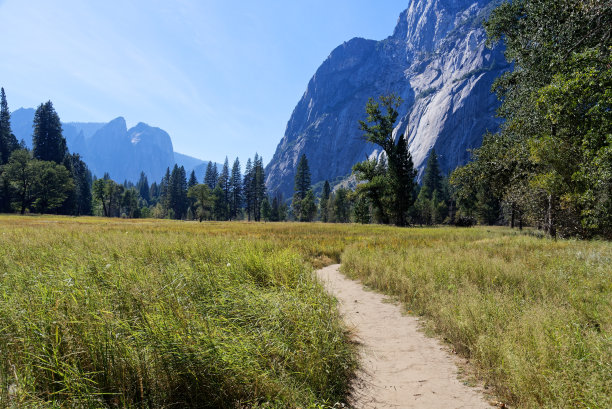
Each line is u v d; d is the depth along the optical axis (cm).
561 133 1514
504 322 434
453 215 8150
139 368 262
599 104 1093
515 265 781
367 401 308
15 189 7388
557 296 540
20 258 728
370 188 5050
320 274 1070
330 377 330
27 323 284
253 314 415
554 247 1195
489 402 305
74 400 225
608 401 249
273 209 11344
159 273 562
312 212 9988
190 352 278
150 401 256
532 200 1977
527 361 316
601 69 1127
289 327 391
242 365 291
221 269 629
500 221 6694
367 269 991
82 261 629
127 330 307
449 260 893
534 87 1600
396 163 4788
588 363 302
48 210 7944
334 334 410
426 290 671
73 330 281
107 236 1339
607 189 1204
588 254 925
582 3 1232
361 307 662
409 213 7925
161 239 1191
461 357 417
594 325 423
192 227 3219
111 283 458
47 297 346
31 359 249
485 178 2398
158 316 320
